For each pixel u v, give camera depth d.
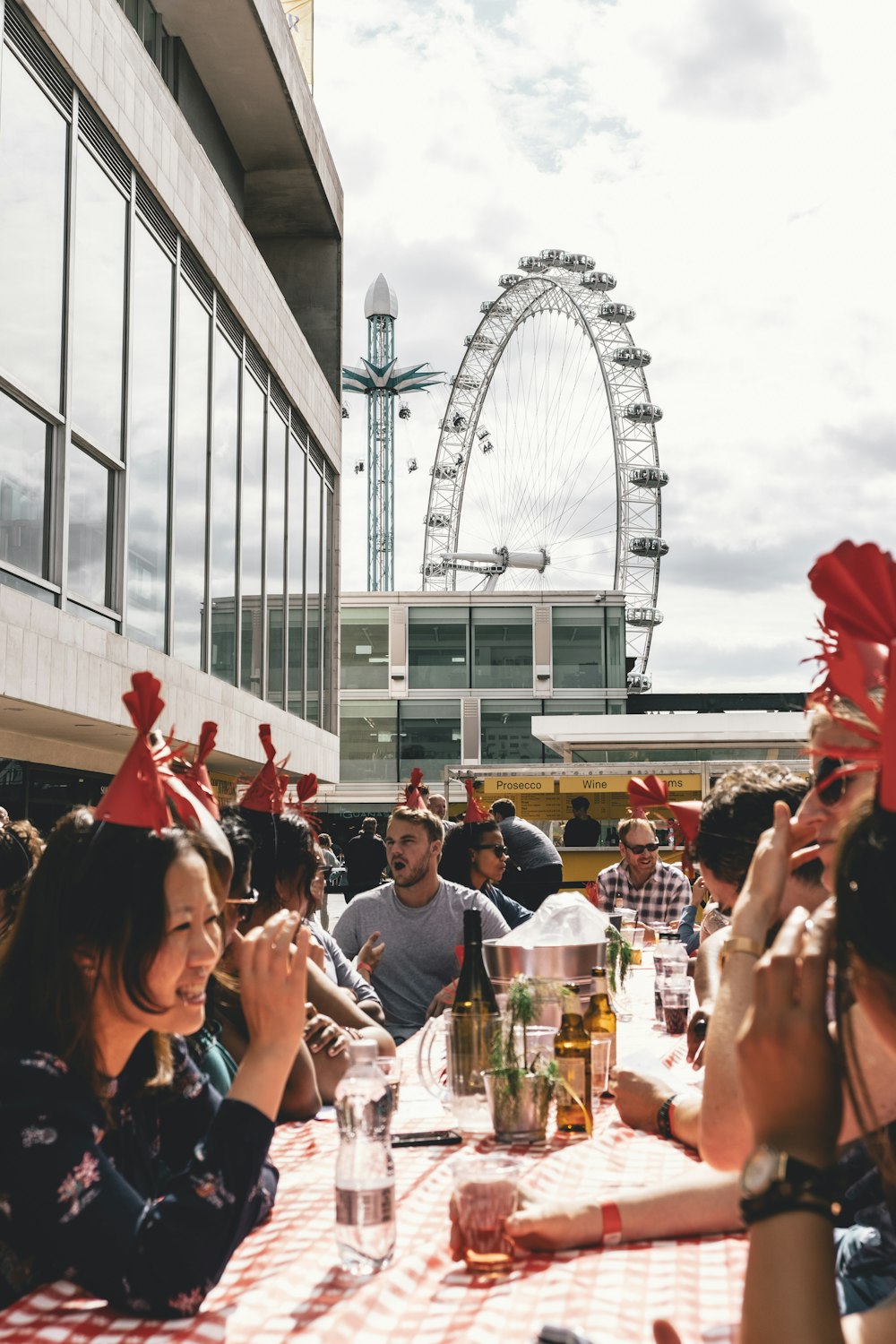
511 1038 2.64
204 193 12.96
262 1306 1.71
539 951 3.33
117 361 10.49
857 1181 1.92
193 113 16.70
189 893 1.79
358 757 40.00
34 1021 1.80
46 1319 1.67
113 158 10.38
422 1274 1.85
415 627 40.47
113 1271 1.66
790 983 1.18
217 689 13.31
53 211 9.05
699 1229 1.97
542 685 40.22
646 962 6.34
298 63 18.22
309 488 19.36
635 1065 2.82
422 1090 3.22
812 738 1.96
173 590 12.10
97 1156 1.72
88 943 1.78
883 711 1.03
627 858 7.64
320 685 20.27
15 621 7.96
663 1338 1.45
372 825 11.21
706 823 2.98
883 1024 1.05
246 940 1.85
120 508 10.55
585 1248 1.94
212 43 16.12
